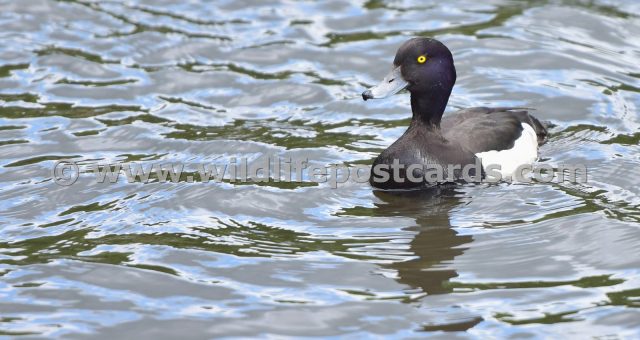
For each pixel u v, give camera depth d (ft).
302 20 57.11
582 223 37.27
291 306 31.99
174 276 33.96
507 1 59.31
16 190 40.50
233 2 59.31
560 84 50.42
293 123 47.09
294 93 49.80
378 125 47.03
